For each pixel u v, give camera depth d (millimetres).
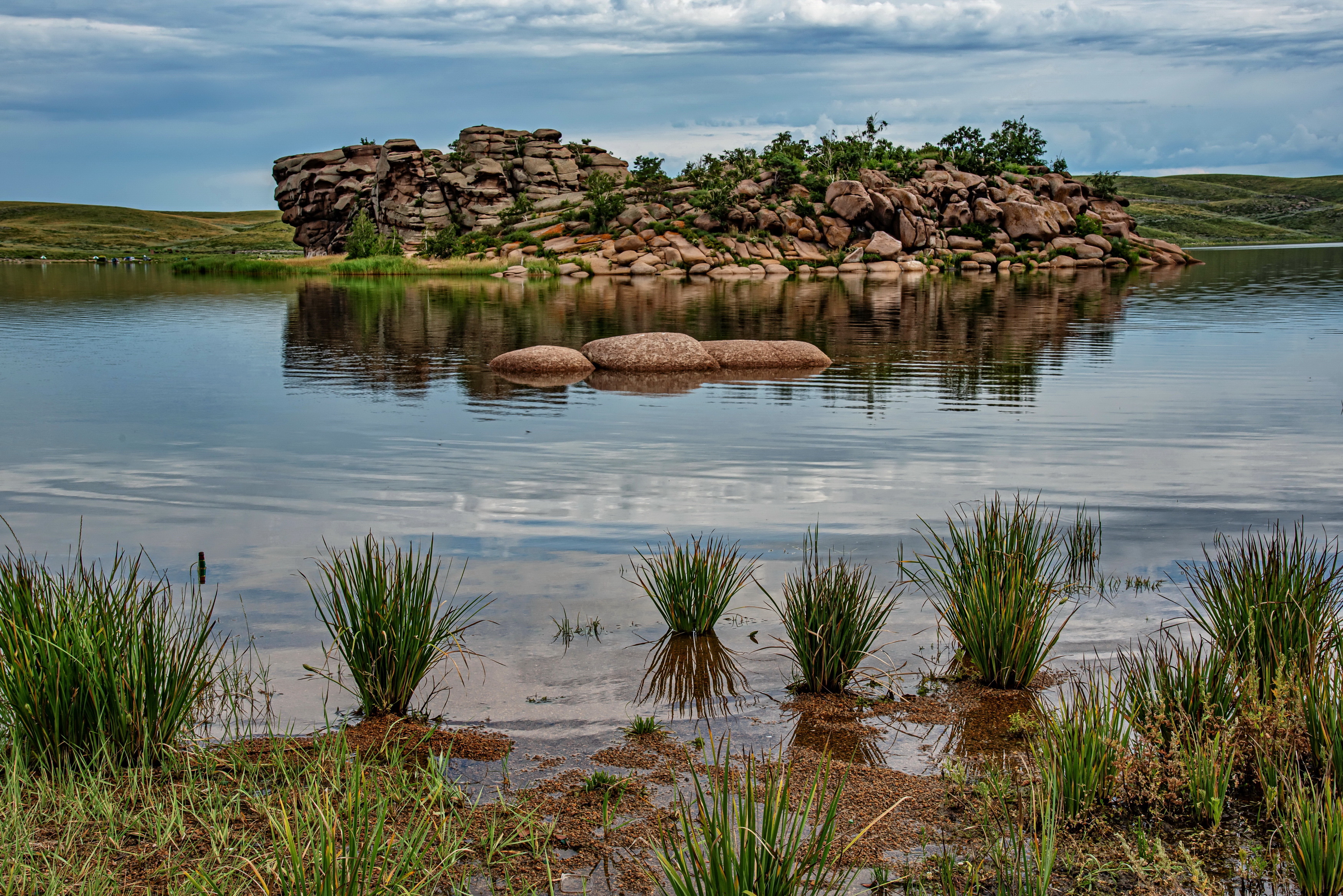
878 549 6973
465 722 4523
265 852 3383
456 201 103750
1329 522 7613
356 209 109938
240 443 10969
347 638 4637
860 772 4062
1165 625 5559
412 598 4836
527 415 12922
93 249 171750
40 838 3463
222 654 5188
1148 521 7676
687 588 5605
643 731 4430
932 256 76312
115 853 3393
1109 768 3797
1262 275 57688
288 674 4988
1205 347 20891
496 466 9812
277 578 6398
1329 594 5336
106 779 3920
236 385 15648
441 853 3404
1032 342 22453
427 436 11383
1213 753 3691
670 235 75938
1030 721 4312
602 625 5684
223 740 4297
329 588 6180
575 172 111625
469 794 3877
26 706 3971
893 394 14688
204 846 3434
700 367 17578
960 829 3615
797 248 77000
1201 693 4215
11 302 37688
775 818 2988
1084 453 10344
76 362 18609
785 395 14562
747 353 18062
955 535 5691
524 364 17391
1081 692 4285
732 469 9648
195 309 34188
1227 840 3541
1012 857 3420
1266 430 11570
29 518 7887
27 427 11953
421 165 102625
